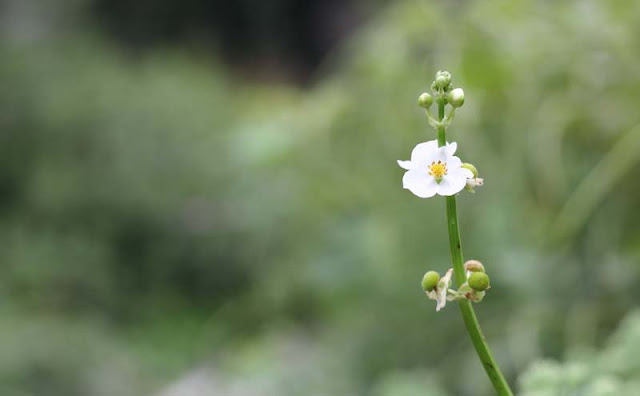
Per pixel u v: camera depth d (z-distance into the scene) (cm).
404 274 190
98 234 375
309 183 216
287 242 233
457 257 74
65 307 341
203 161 384
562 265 168
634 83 170
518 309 171
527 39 179
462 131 181
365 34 229
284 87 657
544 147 171
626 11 171
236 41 717
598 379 97
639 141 163
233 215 359
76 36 473
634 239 165
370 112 202
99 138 390
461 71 184
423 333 188
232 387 235
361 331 198
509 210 177
